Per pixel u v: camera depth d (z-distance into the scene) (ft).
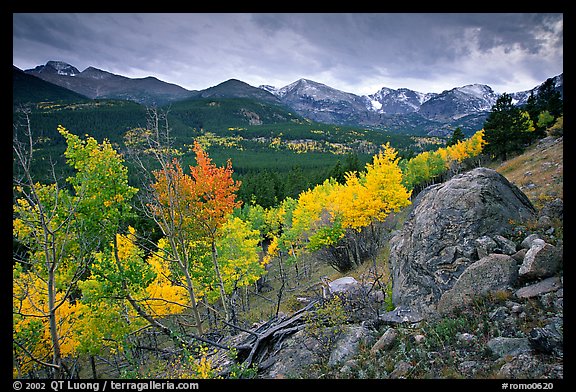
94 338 42.29
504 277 26.16
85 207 39.70
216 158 583.99
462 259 30.89
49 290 33.96
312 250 92.12
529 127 151.02
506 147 153.28
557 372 17.16
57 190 34.86
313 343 31.30
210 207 54.34
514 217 32.48
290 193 228.43
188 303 60.39
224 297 55.21
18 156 30.53
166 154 47.70
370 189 71.82
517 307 22.99
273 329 35.45
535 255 24.89
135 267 42.52
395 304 36.17
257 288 112.98
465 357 21.16
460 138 248.32
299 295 52.01
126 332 43.57
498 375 18.21
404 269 36.63
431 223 34.47
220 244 75.46
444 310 27.68
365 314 33.35
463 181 35.50
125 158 44.32
